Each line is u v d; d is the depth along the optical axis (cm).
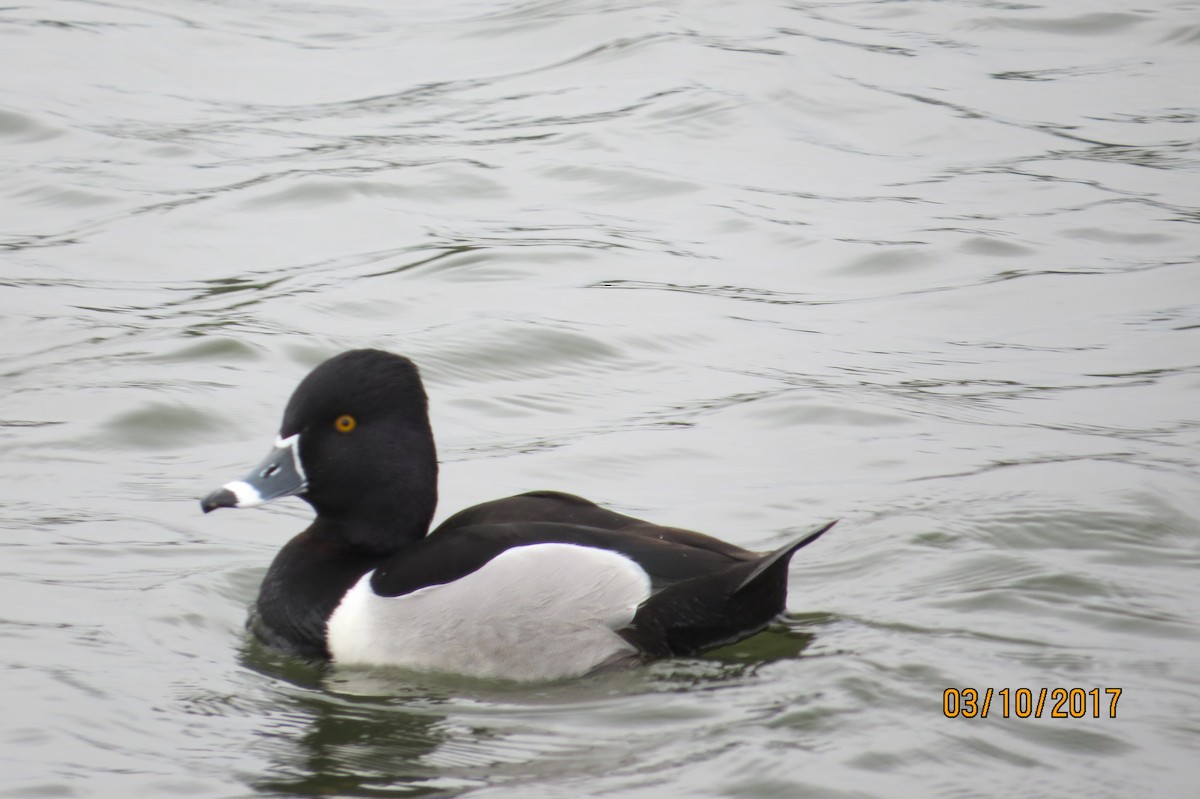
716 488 1133
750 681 813
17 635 883
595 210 1808
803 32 2470
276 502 1125
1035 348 1427
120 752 754
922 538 1012
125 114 2139
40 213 1784
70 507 1087
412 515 909
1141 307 1520
